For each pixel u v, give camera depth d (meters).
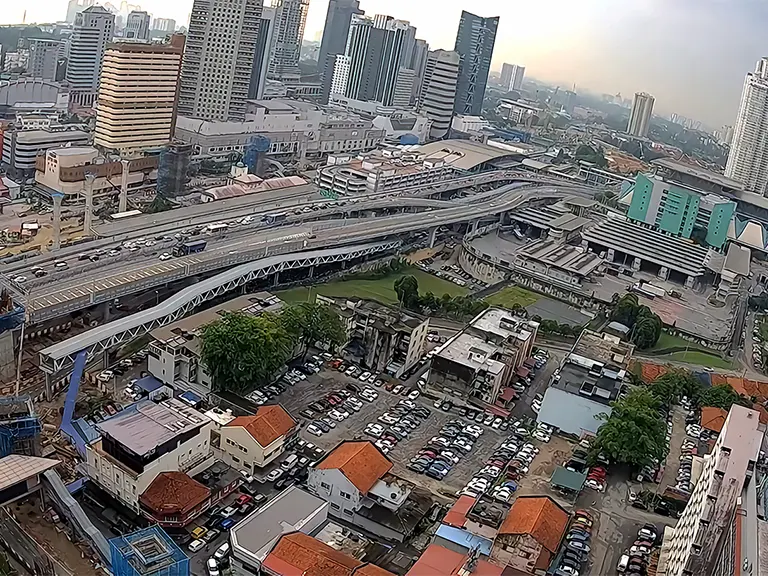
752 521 116.31
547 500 176.25
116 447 172.88
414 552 172.00
